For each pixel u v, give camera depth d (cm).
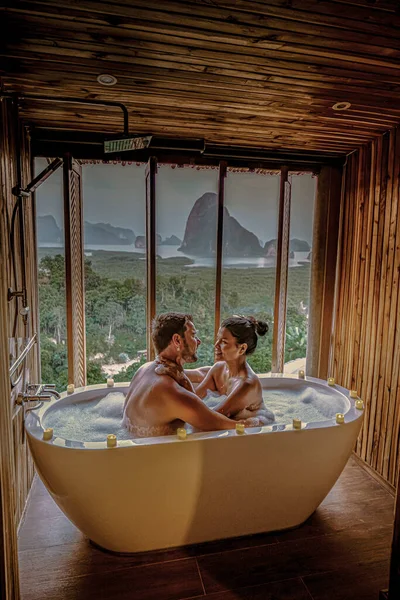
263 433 175
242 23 133
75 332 265
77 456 158
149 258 266
